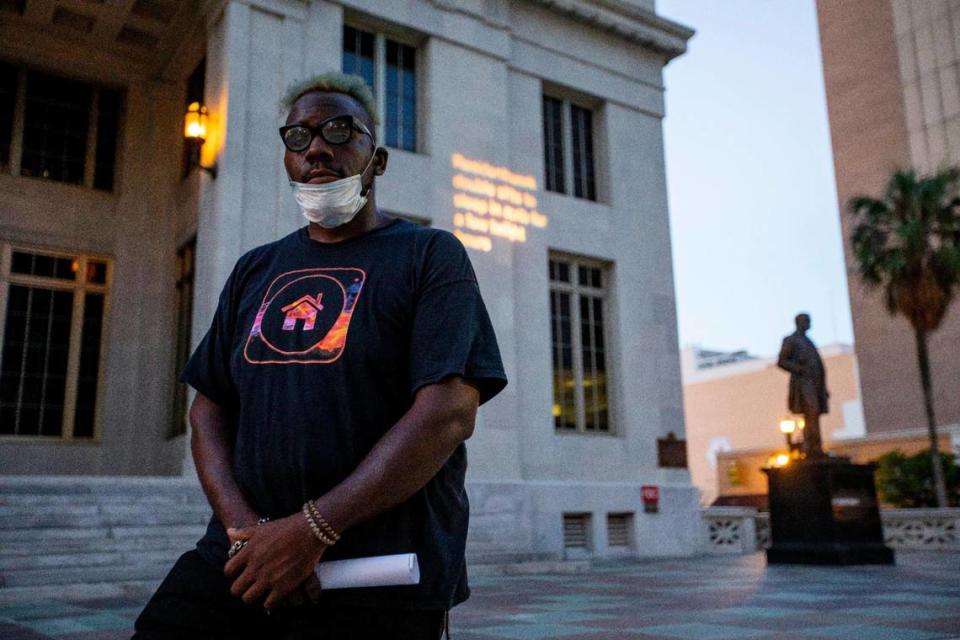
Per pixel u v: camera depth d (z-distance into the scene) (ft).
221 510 5.86
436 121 53.06
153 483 37.52
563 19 61.36
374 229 6.66
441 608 5.68
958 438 97.76
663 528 56.59
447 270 6.14
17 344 47.62
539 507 51.29
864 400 114.93
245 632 5.76
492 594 29.45
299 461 5.71
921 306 75.87
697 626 19.97
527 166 57.11
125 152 52.90
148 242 52.26
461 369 5.69
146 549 34.01
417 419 5.49
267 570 5.11
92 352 49.93
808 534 45.24
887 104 116.26
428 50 53.98
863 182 118.01
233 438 6.74
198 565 5.88
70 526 33.88
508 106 57.11
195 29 50.24
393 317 6.04
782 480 46.93
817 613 22.71
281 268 6.69
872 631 18.88
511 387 51.90
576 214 58.90
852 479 45.44
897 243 79.20
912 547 61.67
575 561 45.24
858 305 117.08
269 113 46.32
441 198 52.16
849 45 122.42
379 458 5.34
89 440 48.44
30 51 50.29
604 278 60.54
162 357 50.93
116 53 52.85
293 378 5.95
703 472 185.88
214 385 6.81
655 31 64.75
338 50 49.52
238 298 6.98
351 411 5.81
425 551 5.71
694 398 190.49
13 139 49.60
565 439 54.60
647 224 62.59
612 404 58.49
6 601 27.50
